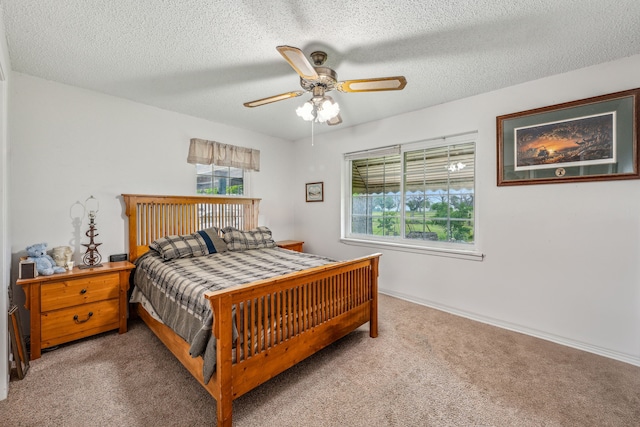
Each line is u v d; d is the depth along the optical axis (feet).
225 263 8.69
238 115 11.43
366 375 6.41
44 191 8.32
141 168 10.21
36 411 5.23
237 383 5.04
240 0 5.06
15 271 7.82
